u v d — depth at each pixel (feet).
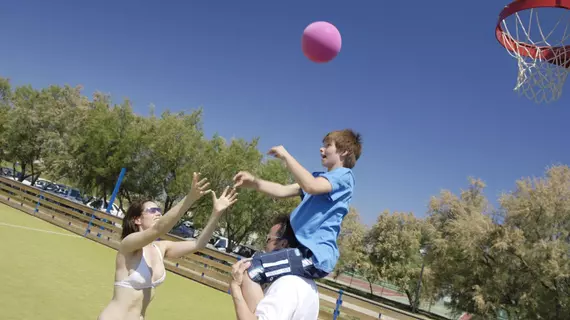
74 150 93.56
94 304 22.57
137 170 87.25
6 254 28.35
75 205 48.93
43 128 108.88
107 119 91.66
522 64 25.50
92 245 42.09
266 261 7.11
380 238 120.78
